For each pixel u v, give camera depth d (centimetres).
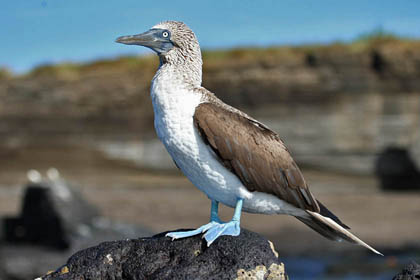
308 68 3058
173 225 2097
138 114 3114
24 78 3153
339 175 2961
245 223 2155
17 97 3108
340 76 3017
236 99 3098
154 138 3078
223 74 3112
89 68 3428
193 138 523
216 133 520
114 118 3109
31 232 1614
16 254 1466
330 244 1839
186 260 513
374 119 2994
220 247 512
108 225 1611
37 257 1440
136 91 3147
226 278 488
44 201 1612
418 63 2966
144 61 3450
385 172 2947
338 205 2445
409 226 2050
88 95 3130
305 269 1532
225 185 540
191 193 2678
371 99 3002
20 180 2955
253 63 3109
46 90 3123
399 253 1689
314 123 3014
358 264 1556
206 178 539
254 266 495
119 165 3055
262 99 3067
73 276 529
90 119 3105
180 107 523
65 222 1566
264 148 540
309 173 2980
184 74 546
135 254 534
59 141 3073
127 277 523
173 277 496
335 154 2991
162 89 531
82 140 3077
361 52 3025
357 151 2977
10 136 3056
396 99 2988
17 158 3034
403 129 2978
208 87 3119
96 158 3058
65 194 1616
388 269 1490
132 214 2252
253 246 508
